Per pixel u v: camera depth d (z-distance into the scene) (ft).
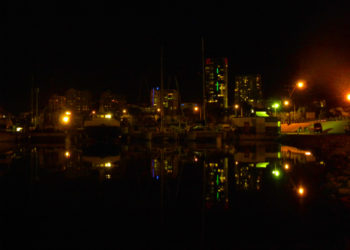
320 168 43.88
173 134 144.15
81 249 15.49
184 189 29.94
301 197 25.96
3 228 18.74
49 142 134.21
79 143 128.26
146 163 52.65
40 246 15.93
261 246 15.64
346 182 32.48
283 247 15.48
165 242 16.29
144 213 21.67
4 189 30.17
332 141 84.84
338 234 17.15
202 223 19.27
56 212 22.12
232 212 21.74
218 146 104.12
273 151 79.25
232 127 158.81
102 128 142.10
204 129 151.53
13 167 47.21
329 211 21.59
